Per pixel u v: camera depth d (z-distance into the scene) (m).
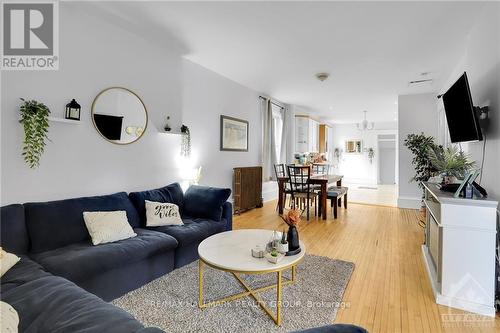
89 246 2.20
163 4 2.54
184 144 3.94
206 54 3.76
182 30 3.05
